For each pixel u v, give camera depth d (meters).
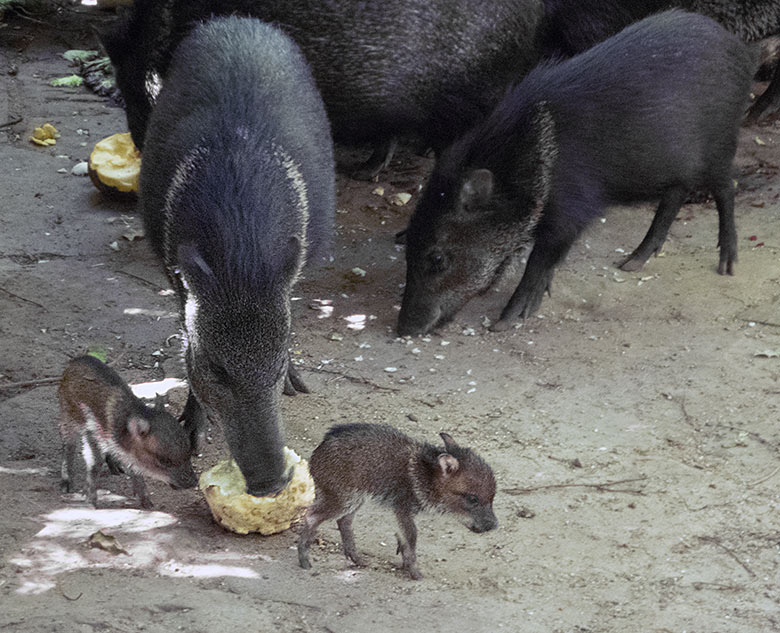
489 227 7.37
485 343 7.50
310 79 6.48
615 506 5.53
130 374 6.80
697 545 5.20
